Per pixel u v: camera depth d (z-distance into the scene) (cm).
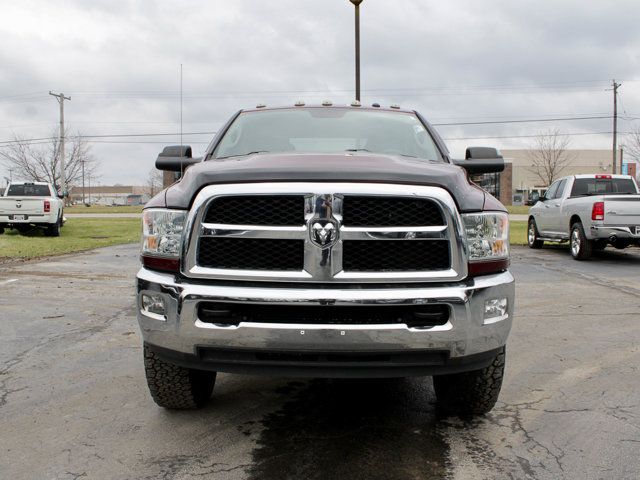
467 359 283
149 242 297
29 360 465
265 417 347
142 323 296
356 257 274
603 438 317
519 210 4816
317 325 266
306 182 273
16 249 1357
